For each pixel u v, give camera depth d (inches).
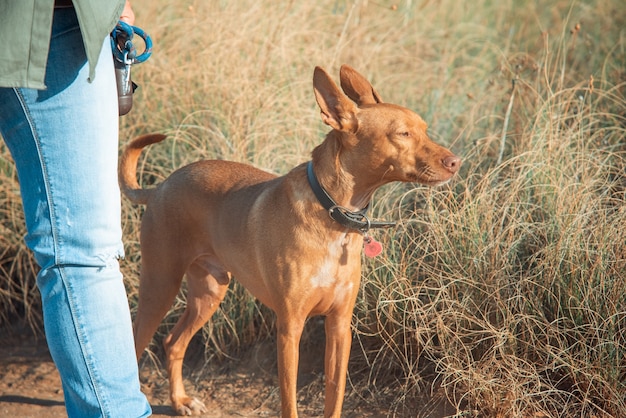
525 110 203.3
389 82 238.7
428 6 296.2
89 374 99.7
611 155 183.6
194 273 159.2
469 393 142.7
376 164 127.3
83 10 90.3
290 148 199.9
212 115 209.6
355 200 130.3
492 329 141.4
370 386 157.8
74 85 95.1
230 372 173.6
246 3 250.5
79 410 102.0
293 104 206.7
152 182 209.9
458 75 252.1
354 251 131.3
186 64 222.8
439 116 223.1
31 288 201.3
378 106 129.1
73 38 95.2
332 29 258.7
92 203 97.5
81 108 95.7
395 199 181.0
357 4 264.8
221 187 148.6
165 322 185.6
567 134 179.6
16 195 199.0
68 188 96.3
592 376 134.8
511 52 271.4
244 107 208.4
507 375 138.6
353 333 166.9
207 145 206.4
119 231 102.3
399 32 267.9
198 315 159.3
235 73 218.2
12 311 200.7
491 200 163.3
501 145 183.6
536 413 140.4
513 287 152.8
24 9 88.1
